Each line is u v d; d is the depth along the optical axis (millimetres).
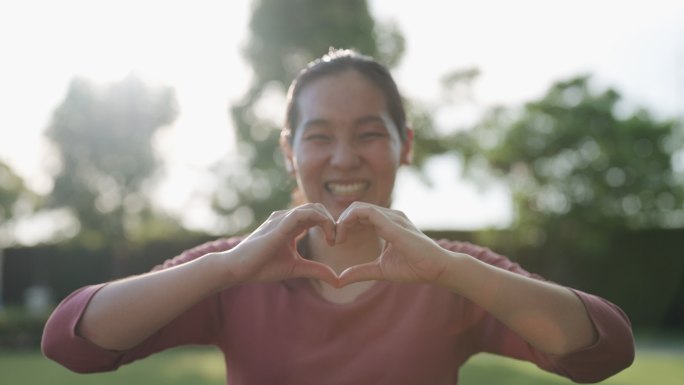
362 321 1594
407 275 1385
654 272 19453
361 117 1664
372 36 16844
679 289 19172
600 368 1435
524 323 1392
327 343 1591
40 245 22594
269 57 17031
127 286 1404
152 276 1406
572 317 1400
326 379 1563
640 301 19531
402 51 17094
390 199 1743
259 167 17125
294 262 1403
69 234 22453
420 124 17078
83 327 1394
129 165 21609
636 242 19672
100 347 1388
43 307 18516
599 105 20203
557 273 20344
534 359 1590
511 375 8195
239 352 1627
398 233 1358
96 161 21719
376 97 1688
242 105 17234
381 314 1599
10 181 23484
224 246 1731
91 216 21750
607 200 20031
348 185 1689
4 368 9734
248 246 1373
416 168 17469
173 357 10953
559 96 20562
